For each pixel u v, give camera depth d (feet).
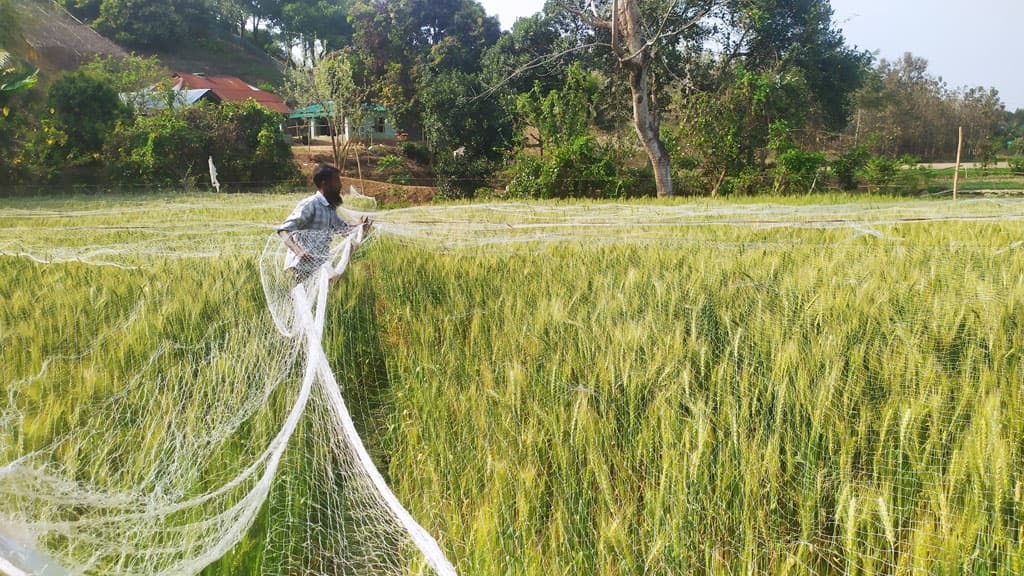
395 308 18.86
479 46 130.82
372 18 125.90
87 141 74.64
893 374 11.80
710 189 68.74
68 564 7.55
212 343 13.66
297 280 17.10
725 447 10.12
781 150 65.36
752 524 9.02
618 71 90.02
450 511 9.80
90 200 57.72
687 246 23.29
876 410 11.07
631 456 10.46
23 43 83.87
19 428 10.32
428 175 105.91
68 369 12.78
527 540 9.01
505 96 98.89
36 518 8.29
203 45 169.27
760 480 9.62
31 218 39.83
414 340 15.29
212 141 78.13
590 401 11.56
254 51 184.14
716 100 70.38
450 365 13.67
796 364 11.78
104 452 10.07
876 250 21.77
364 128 109.40
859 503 9.12
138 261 22.35
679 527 8.86
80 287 18.42
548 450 10.75
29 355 13.79
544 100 74.43
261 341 13.53
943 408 10.53
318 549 9.66
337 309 16.70
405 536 8.98
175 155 75.56
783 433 10.64
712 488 9.72
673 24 73.77
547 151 71.31
